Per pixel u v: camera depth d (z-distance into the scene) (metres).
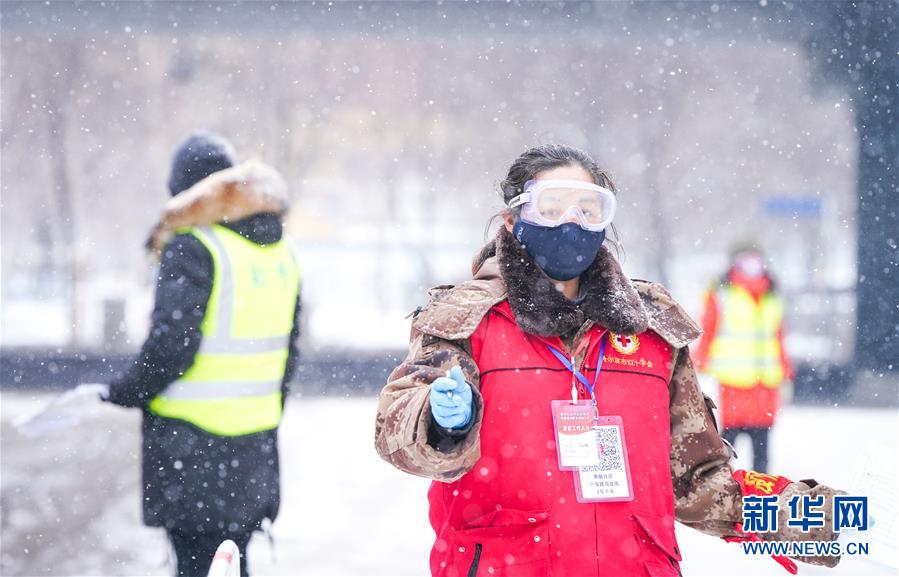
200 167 6.67
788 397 24.45
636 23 26.17
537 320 3.94
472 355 4.00
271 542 6.71
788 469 14.96
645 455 3.99
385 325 37.03
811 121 45.22
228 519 6.29
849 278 42.25
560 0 25.69
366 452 16.56
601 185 4.37
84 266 39.88
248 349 6.40
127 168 45.69
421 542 10.79
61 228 40.59
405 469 3.76
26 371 27.11
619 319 4.01
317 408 22.52
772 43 26.84
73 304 36.12
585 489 3.87
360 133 47.66
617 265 4.17
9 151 43.44
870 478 4.31
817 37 26.36
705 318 13.12
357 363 26.70
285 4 25.69
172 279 6.22
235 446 6.33
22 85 40.91
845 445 17.30
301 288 6.98
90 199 47.62
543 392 3.94
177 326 6.15
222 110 43.00
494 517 3.91
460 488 3.98
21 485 13.65
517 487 3.88
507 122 46.16
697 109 45.44
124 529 11.17
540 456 3.89
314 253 42.75
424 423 3.65
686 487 4.33
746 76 44.41
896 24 25.94
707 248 47.34
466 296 4.03
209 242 6.30
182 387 6.27
